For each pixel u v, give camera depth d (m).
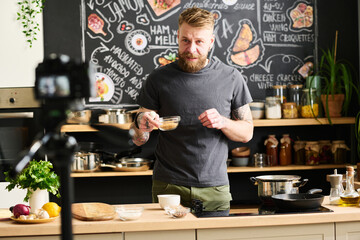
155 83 2.55
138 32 4.17
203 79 2.50
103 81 4.13
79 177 4.13
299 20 4.32
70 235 0.70
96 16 4.12
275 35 4.30
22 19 3.82
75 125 3.79
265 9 4.29
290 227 2.02
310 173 4.28
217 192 2.44
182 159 2.45
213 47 4.24
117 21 4.14
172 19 4.20
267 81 4.29
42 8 3.84
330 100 4.04
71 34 4.09
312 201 2.08
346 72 4.03
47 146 0.70
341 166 4.03
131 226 1.94
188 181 2.43
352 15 4.35
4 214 2.23
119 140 0.81
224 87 2.51
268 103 4.02
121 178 4.17
